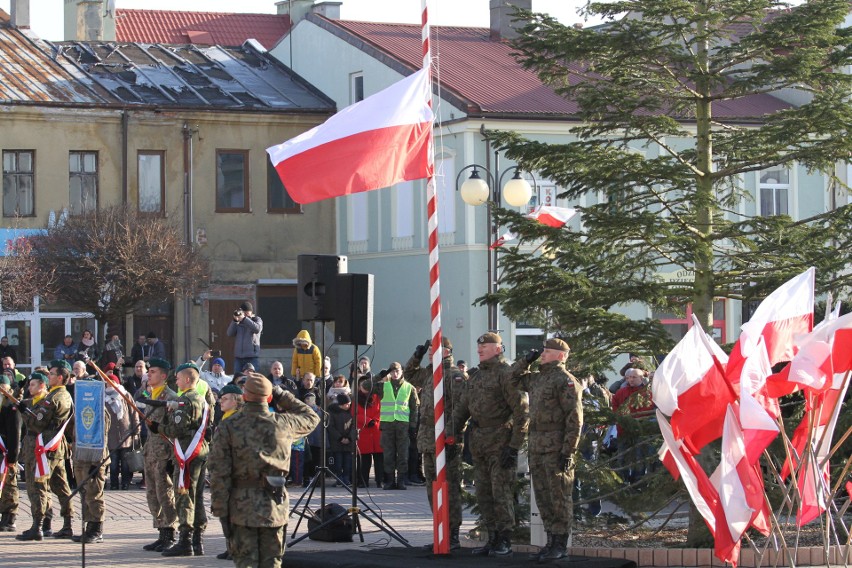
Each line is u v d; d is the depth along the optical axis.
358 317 15.95
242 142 43.19
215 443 11.46
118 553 15.98
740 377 11.76
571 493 14.20
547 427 14.15
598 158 15.56
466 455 24.86
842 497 16.00
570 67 17.03
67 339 33.78
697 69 15.54
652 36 15.33
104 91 42.38
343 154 14.91
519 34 15.95
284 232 43.88
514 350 38.50
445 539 14.53
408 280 41.53
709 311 15.65
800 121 15.05
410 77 15.23
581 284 14.95
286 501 11.62
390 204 42.25
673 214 15.74
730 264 16.41
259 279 43.34
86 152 41.34
